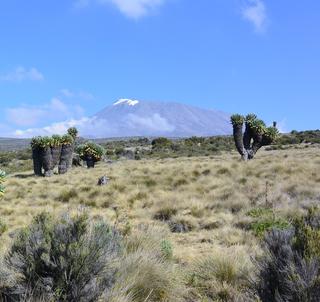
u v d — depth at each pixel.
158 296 7.08
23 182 31.23
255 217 14.67
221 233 12.80
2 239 11.56
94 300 5.93
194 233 13.91
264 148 69.25
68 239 6.15
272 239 6.53
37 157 39.28
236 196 19.62
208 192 22.41
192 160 50.91
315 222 6.71
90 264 6.02
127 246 8.77
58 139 39.12
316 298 5.40
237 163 31.00
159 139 87.75
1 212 19.30
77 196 23.62
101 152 44.28
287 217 14.24
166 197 20.52
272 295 6.06
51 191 25.28
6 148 175.75
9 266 6.23
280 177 24.09
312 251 5.79
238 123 39.94
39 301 5.66
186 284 7.84
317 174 24.25
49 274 6.00
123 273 6.88
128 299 6.34
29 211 18.95
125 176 29.61
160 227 14.05
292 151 55.31
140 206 20.05
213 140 87.25
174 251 10.37
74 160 52.75
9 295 6.00
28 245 6.17
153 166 36.06
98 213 17.86
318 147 62.81
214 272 8.12
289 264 5.80
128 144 101.69
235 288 7.63
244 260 8.63
